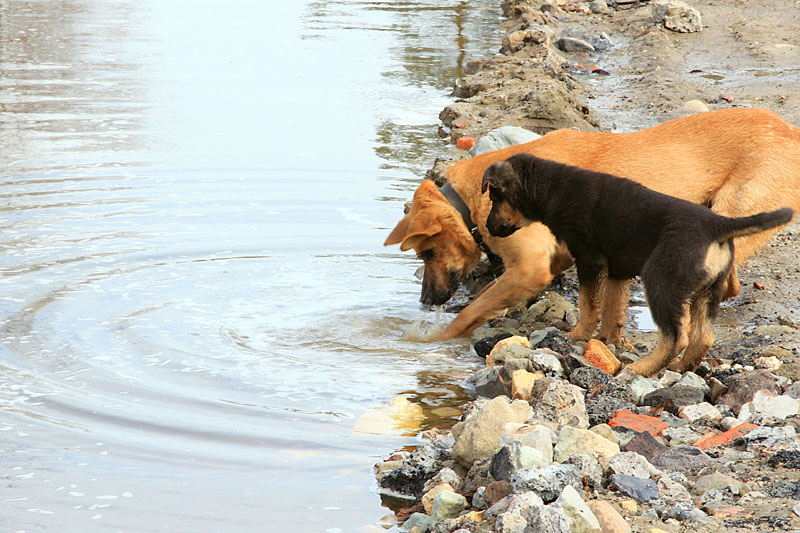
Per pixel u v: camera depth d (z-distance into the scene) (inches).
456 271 412.8
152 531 247.3
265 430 312.3
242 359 370.6
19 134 695.1
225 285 448.1
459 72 944.3
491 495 245.1
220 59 1005.2
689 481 251.8
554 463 250.2
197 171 617.3
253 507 260.7
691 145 381.4
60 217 529.3
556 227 360.5
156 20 1289.4
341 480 279.0
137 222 527.2
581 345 374.9
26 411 321.1
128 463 287.0
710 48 976.3
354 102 821.2
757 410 295.3
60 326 394.9
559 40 1021.8
